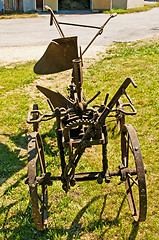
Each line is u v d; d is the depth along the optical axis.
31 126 6.62
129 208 4.20
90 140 3.67
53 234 3.83
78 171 4.99
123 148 4.51
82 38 15.77
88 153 5.50
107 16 24.83
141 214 3.41
